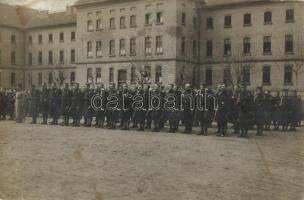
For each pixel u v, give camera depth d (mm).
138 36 53719
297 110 21078
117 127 21172
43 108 22906
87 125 21641
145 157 11664
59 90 22734
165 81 51188
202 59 55500
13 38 72812
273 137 16953
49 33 71062
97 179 8930
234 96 17891
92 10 58188
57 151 12555
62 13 70562
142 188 8242
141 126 19578
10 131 18047
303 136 17406
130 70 54375
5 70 71688
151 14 52594
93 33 58156
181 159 11414
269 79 50844
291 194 7852
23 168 9852
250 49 52219
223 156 11961
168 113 19031
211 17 55031
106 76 56906
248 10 52281
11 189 7965
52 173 9414
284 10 49875
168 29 51000
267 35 51031
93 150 12859
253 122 17906
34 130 18953
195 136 17094
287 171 9844
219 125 18141
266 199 7477
